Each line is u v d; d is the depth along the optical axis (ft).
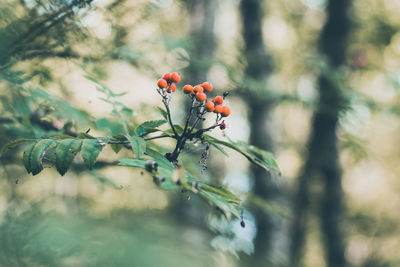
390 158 36.70
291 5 31.76
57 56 7.42
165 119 5.25
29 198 10.30
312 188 29.09
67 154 4.42
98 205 11.82
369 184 40.73
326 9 25.02
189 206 13.74
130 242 4.20
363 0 27.25
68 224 4.60
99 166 7.93
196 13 19.97
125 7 7.83
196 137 5.10
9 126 7.63
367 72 21.61
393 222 38.60
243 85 14.93
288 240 18.94
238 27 28.50
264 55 21.12
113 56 9.55
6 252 4.24
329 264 25.38
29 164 4.53
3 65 6.37
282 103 16.42
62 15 6.74
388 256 38.06
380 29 26.89
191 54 14.84
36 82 7.90
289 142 34.88
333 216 25.00
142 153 4.53
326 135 23.11
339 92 15.29
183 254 4.34
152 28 11.60
